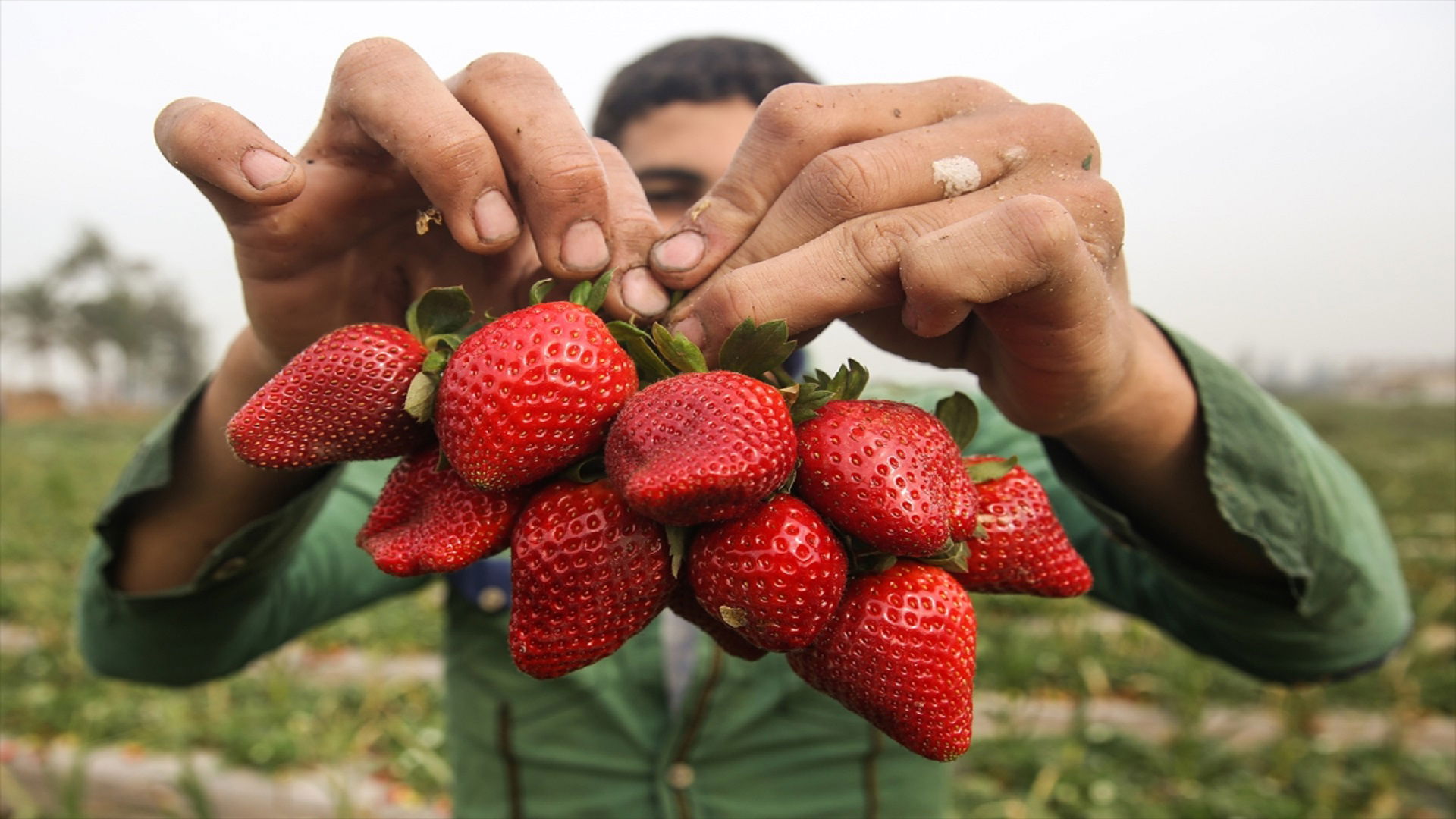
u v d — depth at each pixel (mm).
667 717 452
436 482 248
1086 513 467
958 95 265
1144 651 1370
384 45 249
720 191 259
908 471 223
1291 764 1020
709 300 244
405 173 262
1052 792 964
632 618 232
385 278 292
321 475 359
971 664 240
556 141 246
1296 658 387
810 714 435
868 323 285
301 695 1243
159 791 1004
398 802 995
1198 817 915
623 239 267
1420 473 4215
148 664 414
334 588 488
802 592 217
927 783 459
